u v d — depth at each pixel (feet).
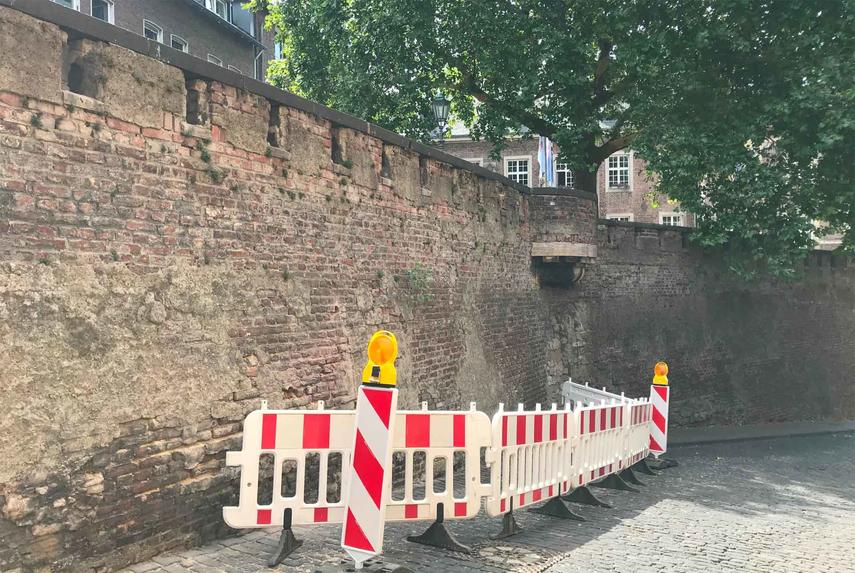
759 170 55.16
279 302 24.68
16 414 15.75
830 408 77.30
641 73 56.29
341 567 18.10
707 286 67.51
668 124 56.80
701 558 21.91
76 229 17.37
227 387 22.03
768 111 54.13
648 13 56.24
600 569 19.85
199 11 88.02
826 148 52.85
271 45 111.86
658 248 63.77
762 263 67.77
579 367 55.83
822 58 53.57
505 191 46.47
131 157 18.95
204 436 21.03
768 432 62.90
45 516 16.28
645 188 127.75
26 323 16.07
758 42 55.98
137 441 18.76
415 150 35.09
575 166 62.34
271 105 25.12
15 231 15.98
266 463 23.31
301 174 26.12
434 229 37.11
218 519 21.27
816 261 76.89
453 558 19.99
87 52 17.99
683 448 54.60
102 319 17.89
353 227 29.53
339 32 63.16
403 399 33.53
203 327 21.20
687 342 65.51
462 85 66.54
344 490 19.65
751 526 27.53
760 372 71.26
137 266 19.04
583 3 56.29
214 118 21.95
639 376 61.41
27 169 16.28
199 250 21.21
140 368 18.92
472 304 41.63
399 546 21.08
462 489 30.94
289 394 24.95
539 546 22.09
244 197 23.16
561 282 52.80
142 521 18.78
